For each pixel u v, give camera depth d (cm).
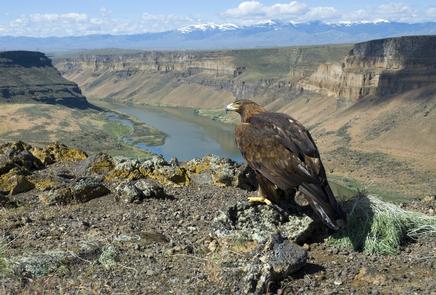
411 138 19938
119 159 1814
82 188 1460
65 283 873
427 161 17250
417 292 788
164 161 1786
